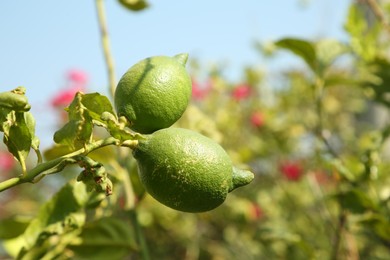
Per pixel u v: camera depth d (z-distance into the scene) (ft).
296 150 4.13
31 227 1.82
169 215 3.73
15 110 1.30
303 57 2.47
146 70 1.40
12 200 4.65
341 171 2.23
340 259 2.55
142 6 2.41
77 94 1.29
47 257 1.91
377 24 2.65
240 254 3.72
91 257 2.01
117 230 2.00
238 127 4.09
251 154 3.76
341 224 2.20
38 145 1.35
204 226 3.97
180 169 1.31
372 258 2.79
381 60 2.56
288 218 3.81
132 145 1.34
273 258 3.51
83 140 1.29
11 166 4.93
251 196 4.05
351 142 4.18
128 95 1.39
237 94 4.48
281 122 4.06
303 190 3.89
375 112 4.25
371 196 2.22
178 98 1.41
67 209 1.84
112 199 1.98
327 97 4.54
